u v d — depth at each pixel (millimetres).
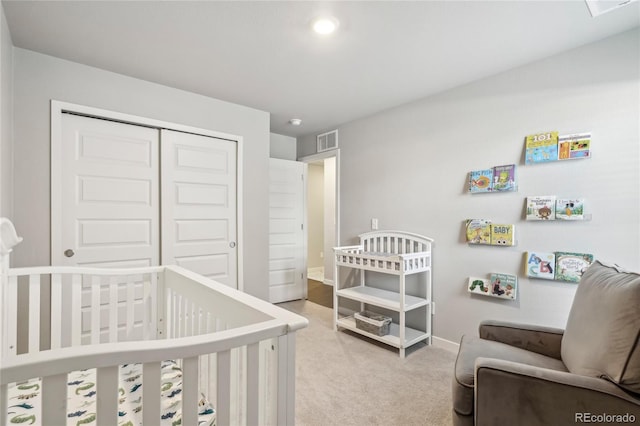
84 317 2467
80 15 1809
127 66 2451
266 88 2848
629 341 1125
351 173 3791
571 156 2133
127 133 2684
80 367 685
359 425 1765
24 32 1989
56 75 2322
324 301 4477
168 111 2832
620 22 1854
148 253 2779
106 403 715
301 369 2408
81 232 2467
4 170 1886
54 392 669
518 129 2404
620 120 1972
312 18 1829
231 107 3225
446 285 2842
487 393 1279
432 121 2971
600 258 2037
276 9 1746
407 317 3162
